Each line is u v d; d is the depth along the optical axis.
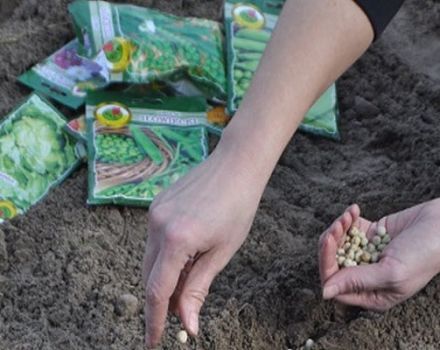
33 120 1.36
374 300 1.16
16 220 1.29
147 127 1.36
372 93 1.46
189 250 1.02
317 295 1.22
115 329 1.20
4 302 1.22
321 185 1.35
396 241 1.16
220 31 1.45
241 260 1.26
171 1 1.53
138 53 1.39
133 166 1.32
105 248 1.27
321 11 1.08
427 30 1.53
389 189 1.34
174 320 1.20
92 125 1.35
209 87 1.40
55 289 1.23
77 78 1.41
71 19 1.47
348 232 1.20
